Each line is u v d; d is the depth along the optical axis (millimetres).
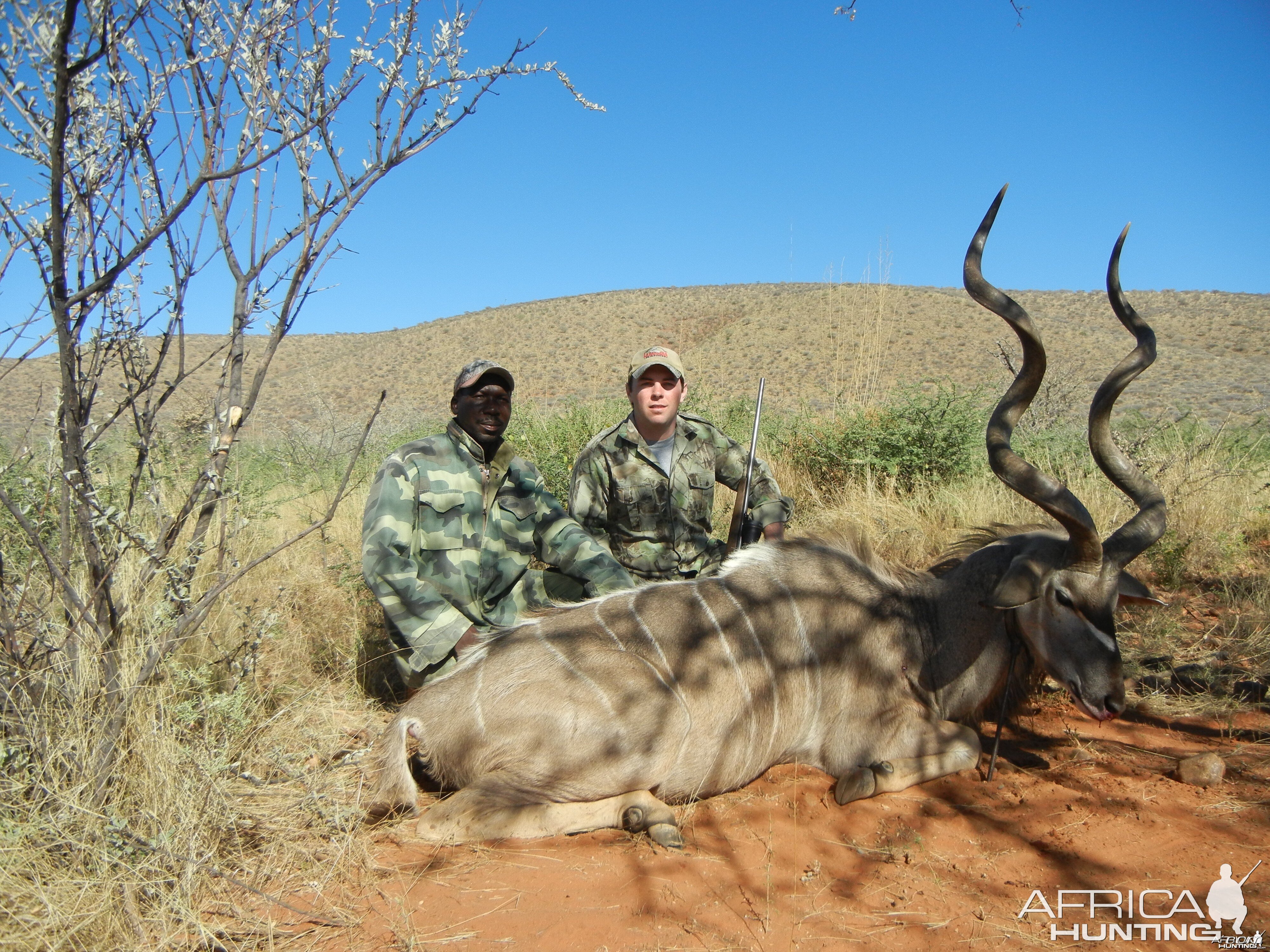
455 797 3084
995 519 6367
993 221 3330
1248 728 3922
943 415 7828
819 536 3889
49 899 2375
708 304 70062
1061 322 53219
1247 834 3014
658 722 3170
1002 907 2674
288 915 2631
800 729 3564
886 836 3105
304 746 3580
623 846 3021
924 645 3707
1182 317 56125
